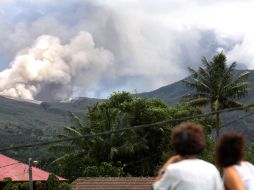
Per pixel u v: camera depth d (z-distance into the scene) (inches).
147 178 1555.1
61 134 2399.1
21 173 1782.7
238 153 189.5
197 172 174.7
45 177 1781.5
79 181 1561.3
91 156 2320.4
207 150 1952.5
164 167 182.5
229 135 192.4
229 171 183.2
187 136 180.4
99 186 1521.9
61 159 2332.7
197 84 2352.4
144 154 2433.6
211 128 2309.3
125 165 2298.2
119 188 1501.0
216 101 2247.8
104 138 2324.1
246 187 184.5
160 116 2476.6
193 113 2396.7
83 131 2404.0
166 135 2436.0
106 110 2383.1
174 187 174.4
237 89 2313.0
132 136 2341.3
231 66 2326.5
